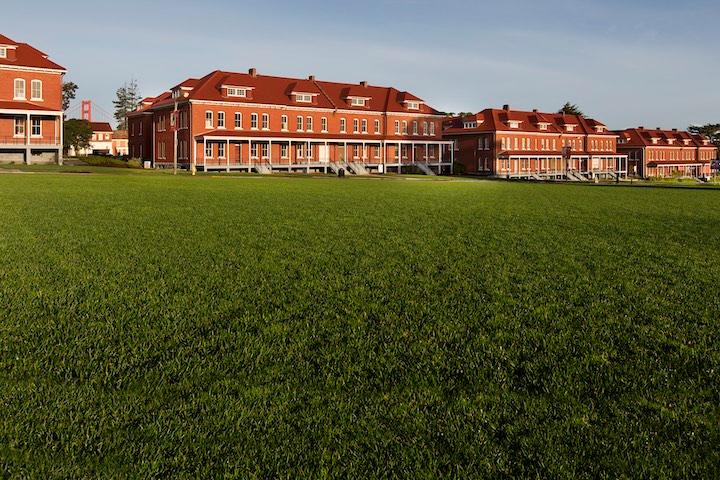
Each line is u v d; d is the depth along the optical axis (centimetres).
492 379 455
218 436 359
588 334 571
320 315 621
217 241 1138
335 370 467
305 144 6475
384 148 6962
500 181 5194
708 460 338
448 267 911
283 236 1227
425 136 7388
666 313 653
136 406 397
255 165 5956
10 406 393
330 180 4281
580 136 9194
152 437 356
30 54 4981
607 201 2628
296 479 317
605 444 355
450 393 430
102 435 358
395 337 552
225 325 580
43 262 878
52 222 1361
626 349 529
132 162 5800
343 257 983
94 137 11375
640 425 381
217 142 5897
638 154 10206
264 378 448
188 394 418
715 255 1082
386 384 443
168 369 462
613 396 426
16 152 4872
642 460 338
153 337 538
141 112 6812
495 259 997
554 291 757
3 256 919
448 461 336
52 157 5034
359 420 382
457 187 3734
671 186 4662
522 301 701
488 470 328
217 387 430
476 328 587
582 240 1266
